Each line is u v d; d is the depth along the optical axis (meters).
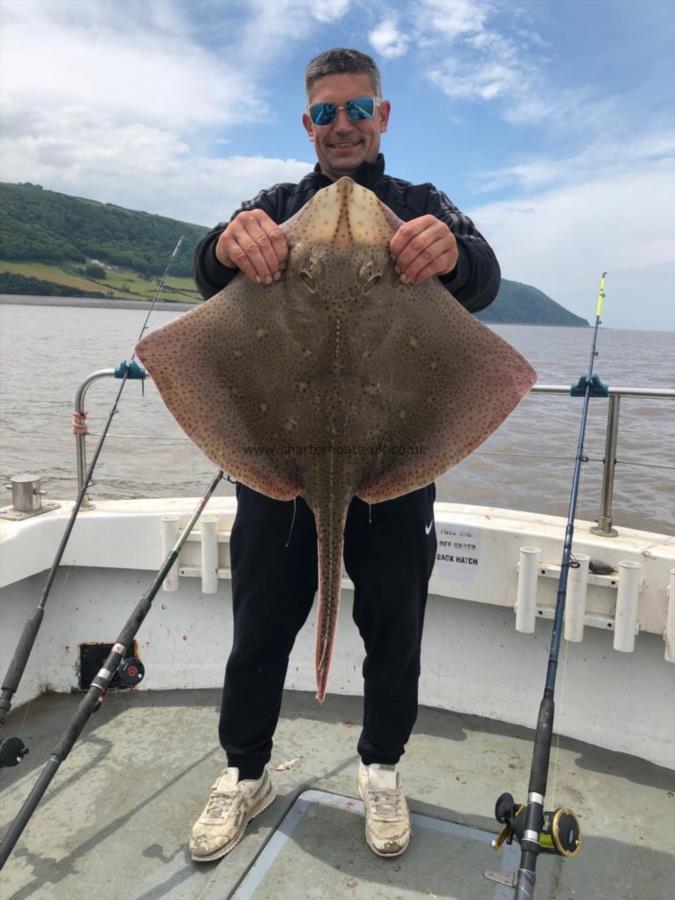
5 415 9.06
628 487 5.99
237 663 1.48
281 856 1.45
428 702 2.03
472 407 1.18
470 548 1.87
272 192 1.47
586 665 1.85
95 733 1.89
